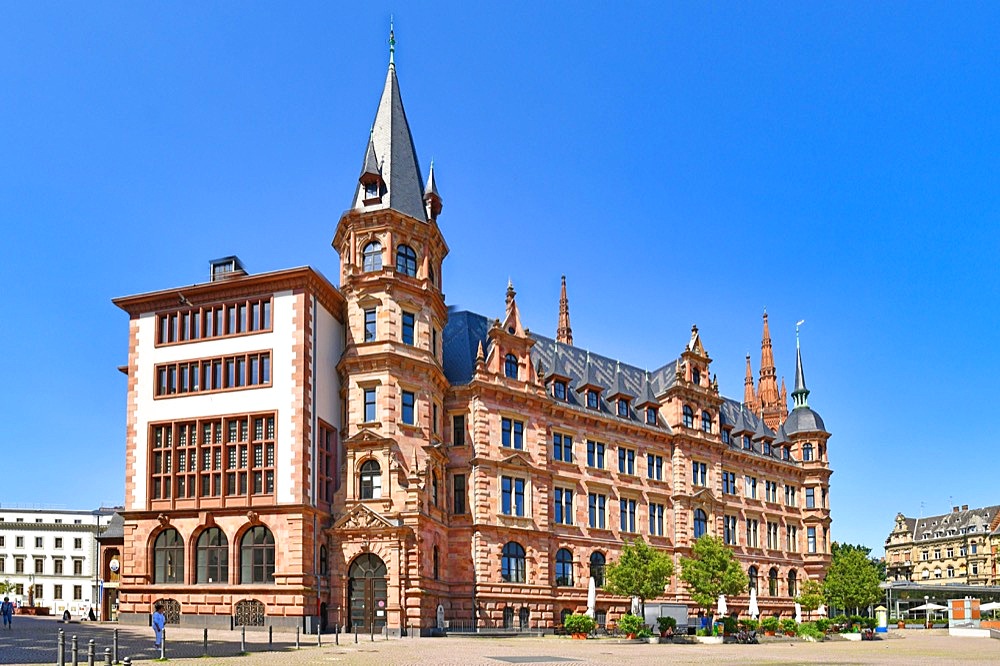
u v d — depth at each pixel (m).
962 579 182.38
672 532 82.56
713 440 88.00
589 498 75.75
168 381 61.97
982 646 63.72
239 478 59.00
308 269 59.69
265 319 60.84
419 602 57.97
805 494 102.75
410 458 61.78
